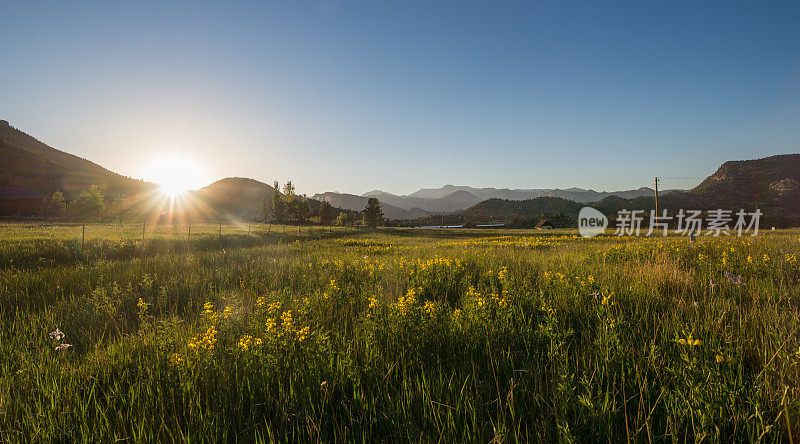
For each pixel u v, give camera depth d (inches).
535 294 194.4
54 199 3523.6
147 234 1028.5
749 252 356.8
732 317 152.9
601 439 84.3
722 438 81.2
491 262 340.5
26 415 99.7
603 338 129.2
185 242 784.3
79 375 121.8
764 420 83.4
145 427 94.9
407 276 289.4
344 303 211.5
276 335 134.0
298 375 112.2
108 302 221.5
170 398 107.4
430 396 100.8
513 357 124.2
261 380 111.3
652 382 103.5
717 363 98.3
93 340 166.9
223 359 124.6
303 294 244.4
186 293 267.1
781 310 157.6
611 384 104.3
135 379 119.0
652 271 245.1
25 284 278.8
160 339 147.1
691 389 92.1
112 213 3024.1
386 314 164.7
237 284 302.0
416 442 85.5
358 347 133.7
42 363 130.1
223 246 848.3
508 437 85.4
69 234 1002.1
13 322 187.2
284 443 89.0
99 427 94.3
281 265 369.4
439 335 141.1
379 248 725.3
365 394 103.5
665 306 178.2
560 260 360.5
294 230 1704.0
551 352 120.3
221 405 102.1
